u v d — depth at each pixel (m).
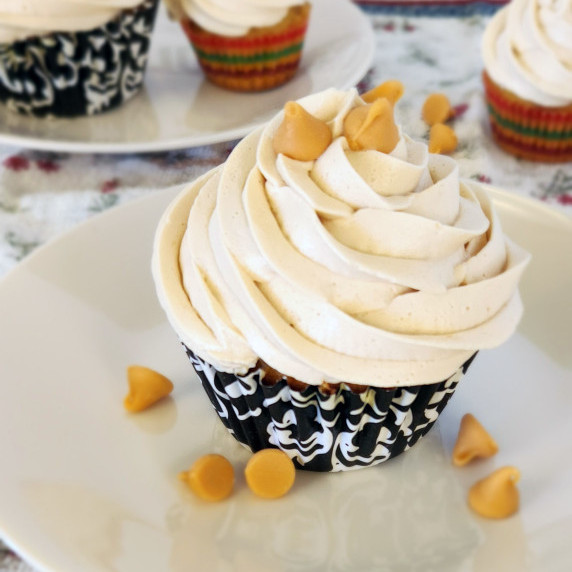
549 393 0.34
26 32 0.44
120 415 0.34
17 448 0.32
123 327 0.36
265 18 0.47
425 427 0.33
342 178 0.30
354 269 0.30
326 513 0.31
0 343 0.34
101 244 0.38
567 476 0.31
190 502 0.31
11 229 0.42
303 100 0.31
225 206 0.31
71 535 0.30
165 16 0.57
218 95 0.49
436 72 0.51
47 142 0.44
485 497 0.31
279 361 0.30
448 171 0.32
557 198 0.44
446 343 0.30
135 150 0.43
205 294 0.31
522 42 0.44
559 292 0.36
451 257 0.31
